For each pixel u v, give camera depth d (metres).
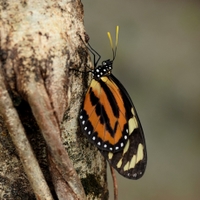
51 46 0.55
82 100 0.57
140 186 0.83
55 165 0.55
